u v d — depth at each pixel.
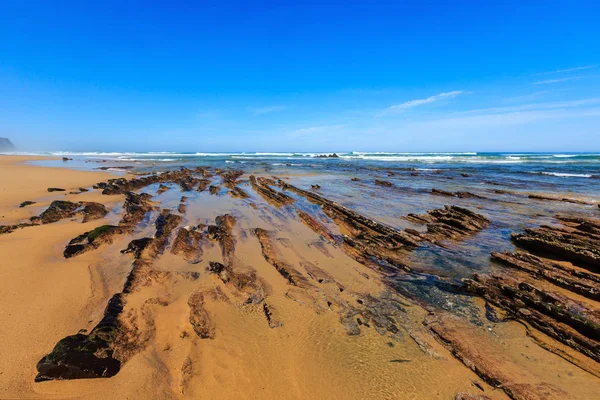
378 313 6.71
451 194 22.00
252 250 10.31
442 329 6.16
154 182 27.33
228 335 5.70
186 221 13.58
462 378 4.92
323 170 44.94
